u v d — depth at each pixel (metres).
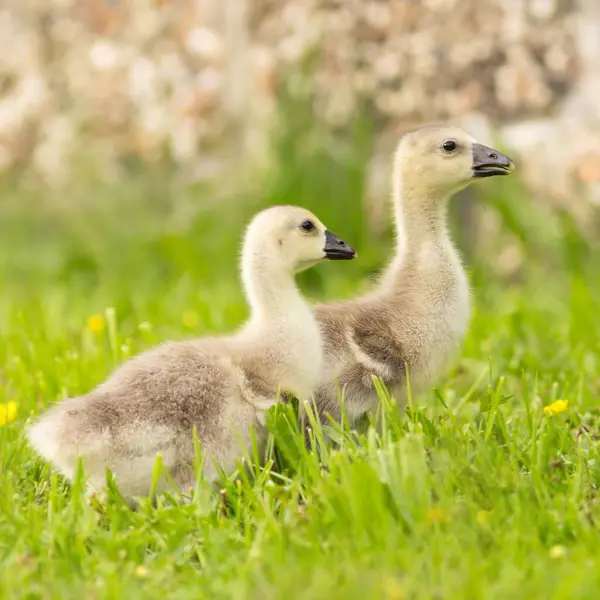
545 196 19.39
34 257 21.81
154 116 23.02
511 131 20.19
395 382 10.48
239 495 8.97
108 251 21.03
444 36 20.52
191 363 9.58
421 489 8.09
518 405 11.59
